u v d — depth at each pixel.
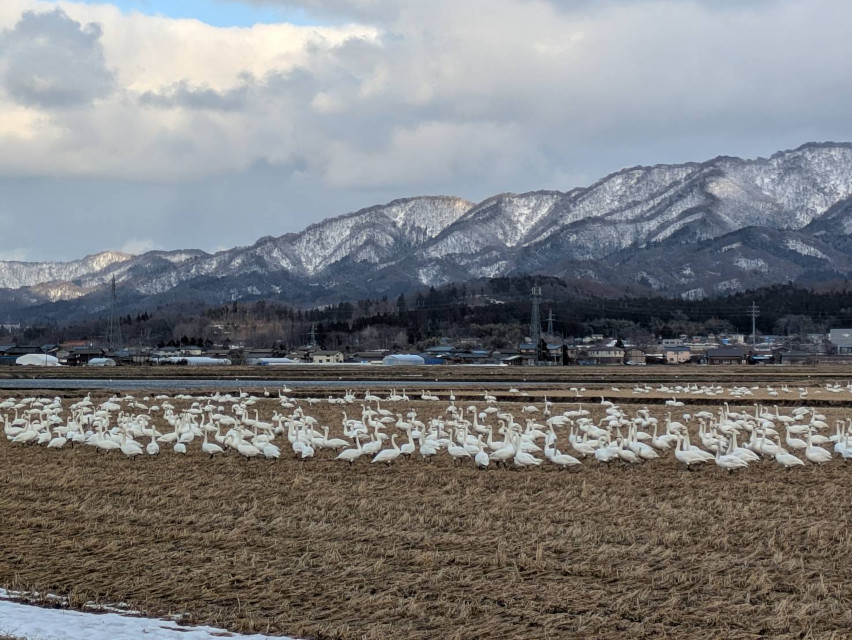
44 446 48.50
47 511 31.38
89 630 20.38
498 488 34.84
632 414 67.31
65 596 22.80
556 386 107.69
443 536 27.36
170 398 82.69
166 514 30.84
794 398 84.50
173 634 20.19
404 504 31.80
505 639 19.75
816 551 25.42
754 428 52.53
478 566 24.53
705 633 19.92
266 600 22.33
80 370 157.50
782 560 24.59
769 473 38.31
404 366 187.12
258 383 116.62
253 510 31.03
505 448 40.50
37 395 88.19
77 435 48.94
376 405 74.44
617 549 25.69
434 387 105.69
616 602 21.70
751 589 22.45
